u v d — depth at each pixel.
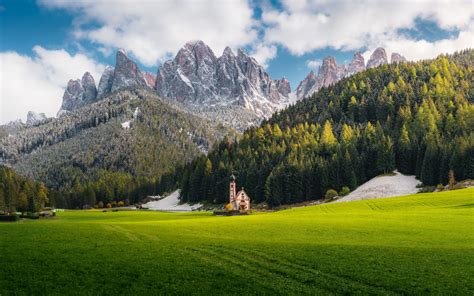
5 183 181.25
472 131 177.75
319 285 31.27
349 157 168.00
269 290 29.78
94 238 49.28
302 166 168.88
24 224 64.19
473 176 143.38
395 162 178.88
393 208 95.44
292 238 52.75
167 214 143.38
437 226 60.97
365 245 45.62
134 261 36.88
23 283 30.02
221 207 180.38
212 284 30.91
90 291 28.94
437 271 34.62
